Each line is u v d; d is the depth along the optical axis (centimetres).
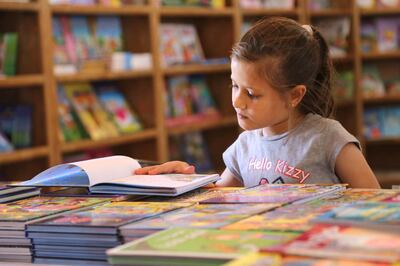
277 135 216
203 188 186
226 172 236
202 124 504
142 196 175
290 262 102
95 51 439
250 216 137
